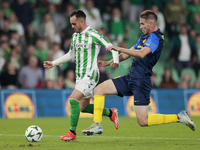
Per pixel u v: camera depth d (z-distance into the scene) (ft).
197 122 104.37
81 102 61.82
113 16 170.81
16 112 126.82
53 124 97.25
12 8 155.43
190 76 174.60
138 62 59.06
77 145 52.85
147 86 58.59
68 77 149.07
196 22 187.11
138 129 83.25
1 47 144.56
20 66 145.89
